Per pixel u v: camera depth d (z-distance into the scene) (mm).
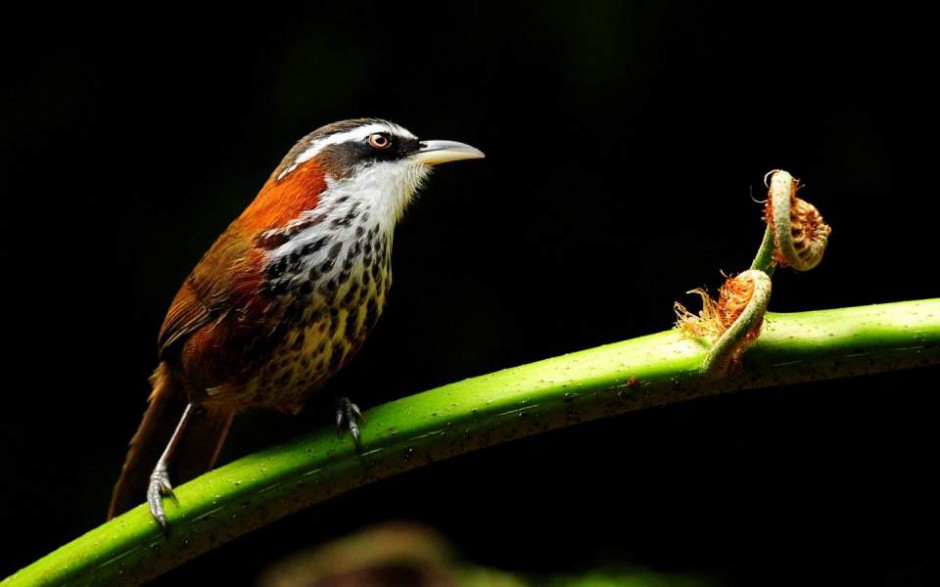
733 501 11445
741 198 11203
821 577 11195
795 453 11445
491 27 11031
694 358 4234
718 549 11336
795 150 11211
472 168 11203
